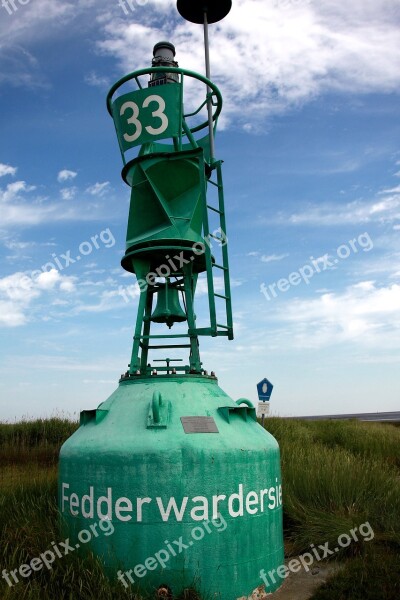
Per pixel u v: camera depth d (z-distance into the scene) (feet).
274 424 51.96
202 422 17.11
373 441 49.01
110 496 16.03
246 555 16.37
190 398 18.04
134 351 19.90
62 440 51.67
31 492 24.12
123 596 14.99
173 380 18.72
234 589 15.90
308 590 17.80
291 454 34.76
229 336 20.29
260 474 17.35
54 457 45.83
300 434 49.75
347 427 59.11
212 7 23.57
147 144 21.47
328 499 25.23
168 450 16.03
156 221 21.33
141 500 15.78
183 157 20.39
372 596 16.72
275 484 18.19
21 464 42.60
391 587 17.19
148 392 18.21
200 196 21.30
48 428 53.11
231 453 16.63
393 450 46.06
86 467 16.63
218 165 21.17
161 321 21.67
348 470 27.94
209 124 21.65
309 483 26.27
